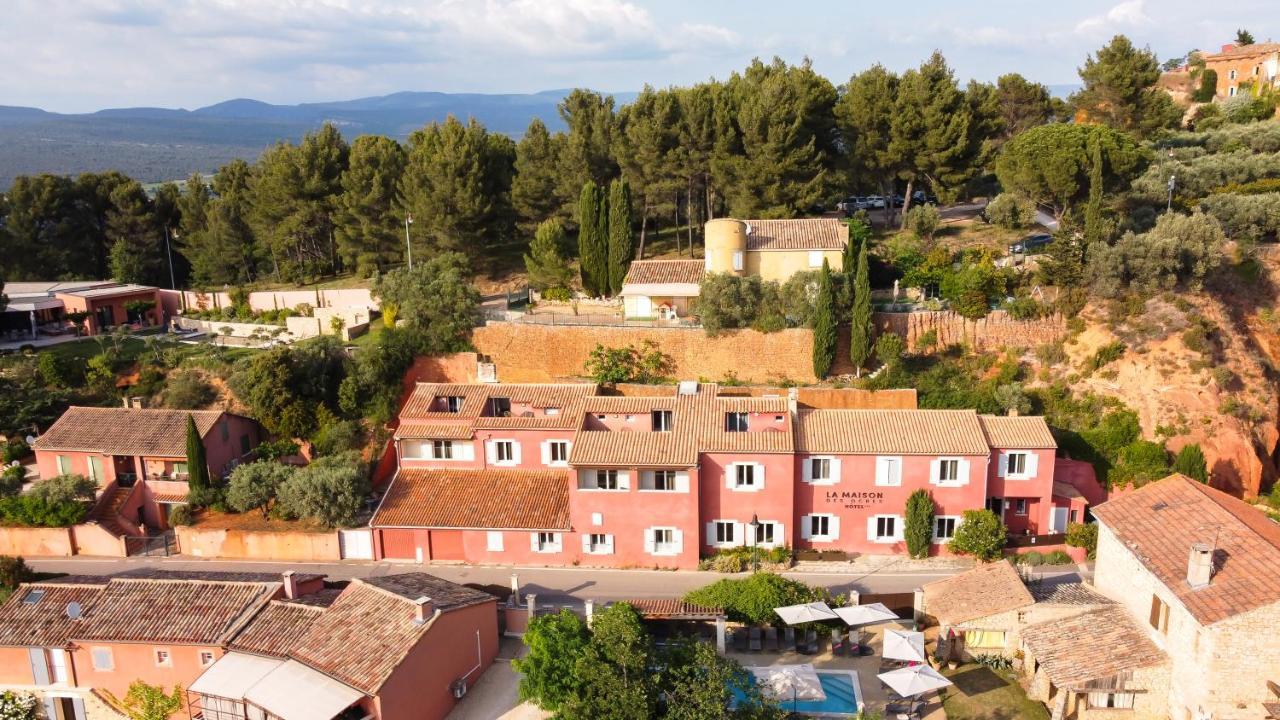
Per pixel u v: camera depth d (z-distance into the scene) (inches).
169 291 3823.8
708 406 2244.1
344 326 3157.0
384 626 1588.3
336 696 1454.2
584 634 1588.3
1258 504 2351.1
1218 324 2598.4
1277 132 3737.7
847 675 1697.8
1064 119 4803.2
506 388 2453.2
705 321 2696.9
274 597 1740.9
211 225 4047.7
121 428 2490.2
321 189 3804.1
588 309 3110.2
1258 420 2514.8
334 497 2239.2
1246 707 1384.1
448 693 1628.9
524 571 2158.0
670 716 1418.6
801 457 2138.3
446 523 2180.1
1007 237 3405.5
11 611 1752.0
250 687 1497.3
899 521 2151.8
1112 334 2581.2
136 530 2381.9
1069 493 2204.7
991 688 1653.5
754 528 2135.8
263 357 2655.0
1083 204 3235.7
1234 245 2910.9
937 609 1775.3
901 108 3449.8
